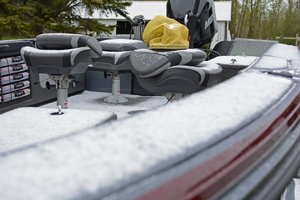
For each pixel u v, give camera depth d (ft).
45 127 3.26
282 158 1.42
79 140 1.01
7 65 7.62
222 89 1.73
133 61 5.93
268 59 3.81
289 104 1.71
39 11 45.27
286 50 5.21
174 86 5.72
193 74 5.50
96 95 11.80
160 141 1.00
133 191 0.75
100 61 9.25
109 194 0.72
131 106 9.88
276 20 81.10
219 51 12.20
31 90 8.82
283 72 2.46
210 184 0.98
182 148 0.97
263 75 2.30
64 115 3.84
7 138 2.86
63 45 6.44
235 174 1.13
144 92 11.77
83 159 0.87
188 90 5.72
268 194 1.19
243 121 1.26
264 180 1.24
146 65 5.67
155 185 0.79
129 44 9.31
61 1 44.70
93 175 0.79
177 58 5.67
